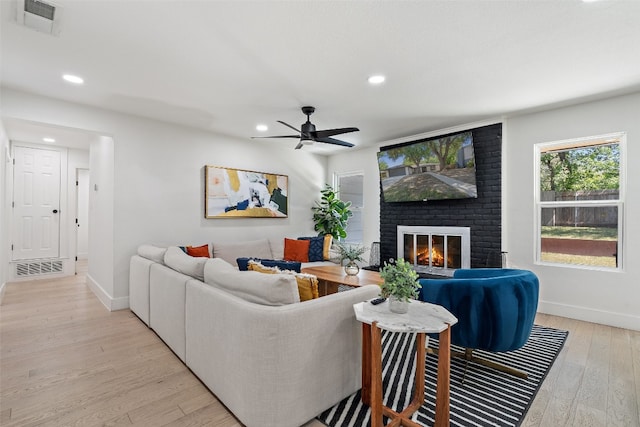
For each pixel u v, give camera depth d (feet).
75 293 14.47
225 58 8.14
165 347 8.76
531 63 8.36
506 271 8.40
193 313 7.18
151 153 13.15
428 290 7.38
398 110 12.09
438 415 5.35
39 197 17.72
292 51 7.79
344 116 12.82
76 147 18.63
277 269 7.18
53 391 6.57
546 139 12.09
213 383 6.42
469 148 13.17
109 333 9.75
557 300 11.83
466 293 7.00
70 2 5.99
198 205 14.64
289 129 14.74
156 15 6.39
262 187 17.06
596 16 6.37
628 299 10.49
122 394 6.49
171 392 6.58
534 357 8.26
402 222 16.33
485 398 6.41
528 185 12.50
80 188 24.13
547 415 5.86
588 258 11.49
